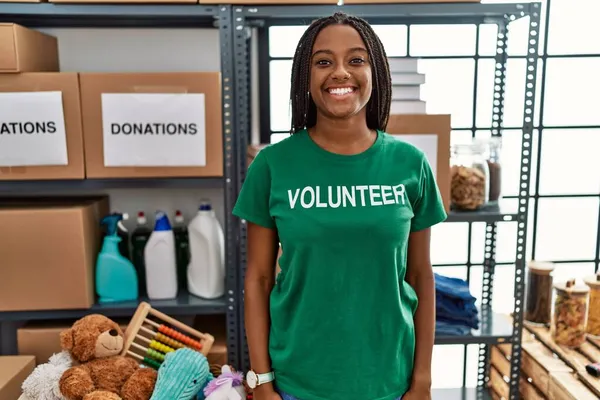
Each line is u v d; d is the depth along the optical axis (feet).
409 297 3.76
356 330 3.50
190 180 5.50
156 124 5.33
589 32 7.00
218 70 6.52
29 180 5.39
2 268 5.46
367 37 3.58
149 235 6.20
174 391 4.87
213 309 5.72
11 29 5.02
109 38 6.40
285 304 3.64
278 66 6.81
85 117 5.30
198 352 5.24
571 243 7.55
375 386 3.60
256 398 3.89
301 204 3.42
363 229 3.36
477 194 5.77
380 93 3.77
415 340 3.87
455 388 7.25
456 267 7.50
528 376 6.21
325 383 3.57
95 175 5.40
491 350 7.14
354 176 3.48
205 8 5.21
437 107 7.09
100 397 4.69
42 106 5.22
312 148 3.57
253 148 5.93
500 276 7.45
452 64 7.00
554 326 6.31
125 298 5.84
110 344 5.16
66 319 5.98
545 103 7.18
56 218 5.43
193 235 5.89
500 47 6.30
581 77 7.12
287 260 3.56
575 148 7.30
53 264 5.50
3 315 5.57
